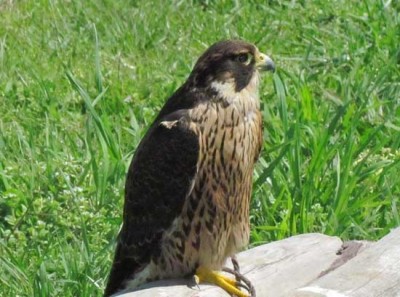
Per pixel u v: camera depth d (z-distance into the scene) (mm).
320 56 16594
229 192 8797
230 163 8719
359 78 15336
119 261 9203
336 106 14719
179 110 8836
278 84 13438
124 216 9195
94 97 15180
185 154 8711
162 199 8852
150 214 8938
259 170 12359
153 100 15156
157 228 8930
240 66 8828
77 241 11367
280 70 15250
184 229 8859
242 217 9008
